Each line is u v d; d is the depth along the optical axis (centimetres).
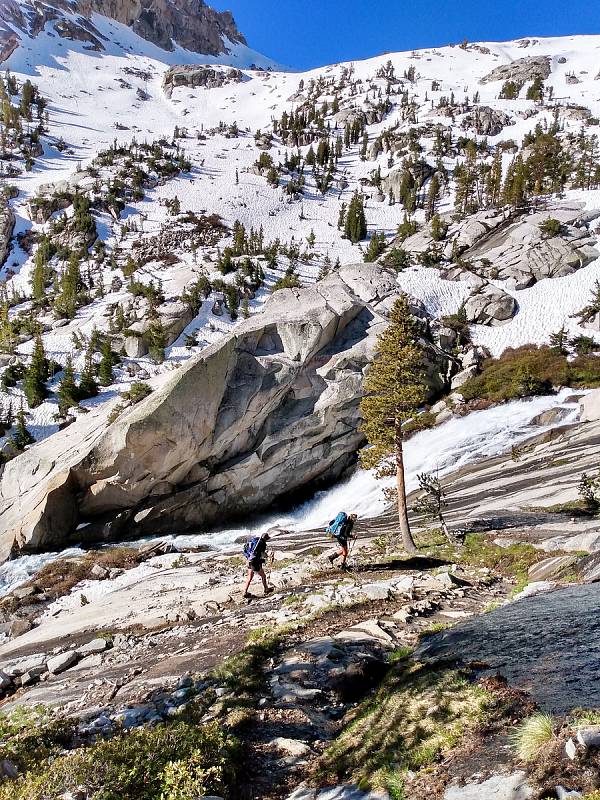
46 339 7375
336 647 981
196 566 2670
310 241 10875
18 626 2128
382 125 17138
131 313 7481
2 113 15512
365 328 4906
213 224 11388
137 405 3550
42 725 917
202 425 3600
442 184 12512
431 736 550
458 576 1545
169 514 3738
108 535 3534
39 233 11050
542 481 3094
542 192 9431
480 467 3778
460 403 5003
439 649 855
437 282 7388
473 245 8475
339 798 507
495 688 602
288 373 4122
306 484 4538
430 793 448
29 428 5500
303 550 2606
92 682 1170
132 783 554
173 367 6512
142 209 11925
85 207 11094
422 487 2353
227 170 14600
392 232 11481
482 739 505
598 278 6956
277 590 1711
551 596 1033
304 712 762
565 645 686
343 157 15675
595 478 2472
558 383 4856
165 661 1184
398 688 729
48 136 15575
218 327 7500
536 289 7038
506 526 2302
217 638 1273
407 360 2030
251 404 3931
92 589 2564
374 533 2872
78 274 8775
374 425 2048
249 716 751
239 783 590
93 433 3925
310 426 4269
